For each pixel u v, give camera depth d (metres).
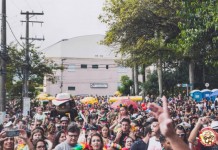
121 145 9.77
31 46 38.47
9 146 7.47
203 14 18.34
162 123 2.50
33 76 39.34
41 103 39.34
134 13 30.80
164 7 30.45
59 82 78.56
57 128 11.06
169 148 4.48
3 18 21.52
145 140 7.87
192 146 6.33
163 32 31.58
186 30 18.80
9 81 36.06
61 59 80.25
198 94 31.33
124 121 9.84
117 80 81.50
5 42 21.61
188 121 14.30
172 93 50.19
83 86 81.12
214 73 47.31
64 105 14.33
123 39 32.59
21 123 14.45
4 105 21.39
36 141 8.05
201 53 19.94
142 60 33.16
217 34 18.42
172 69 51.00
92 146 7.98
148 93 51.66
